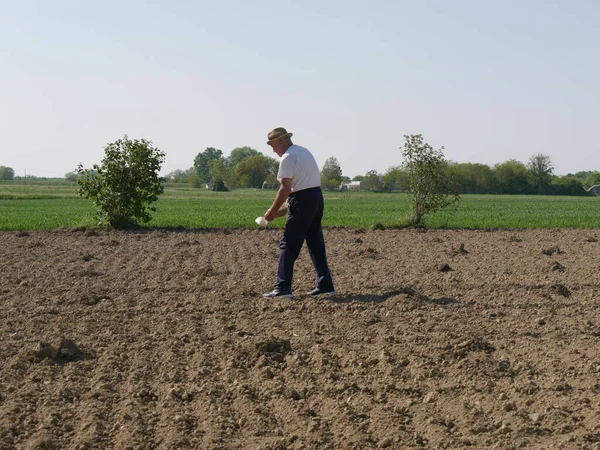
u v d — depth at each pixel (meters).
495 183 132.75
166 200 62.91
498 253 14.66
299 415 5.11
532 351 6.55
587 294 9.54
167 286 10.16
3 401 5.40
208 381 5.88
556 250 14.67
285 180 8.70
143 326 7.67
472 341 6.71
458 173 131.62
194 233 19.62
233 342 7.02
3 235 18.81
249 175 163.88
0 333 7.39
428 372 6.00
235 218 26.48
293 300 9.02
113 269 12.05
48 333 7.37
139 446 4.57
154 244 16.42
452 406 5.22
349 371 6.13
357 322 7.79
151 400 5.49
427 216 27.00
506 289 9.75
